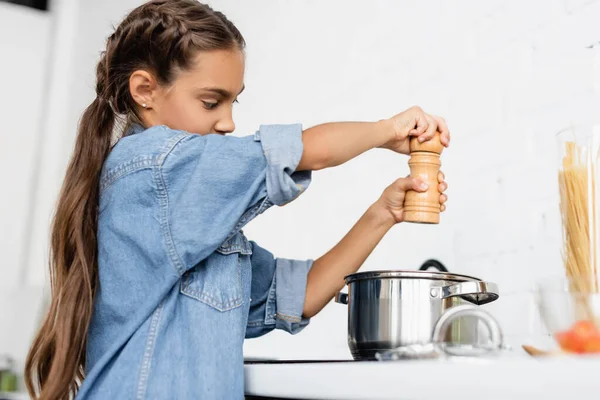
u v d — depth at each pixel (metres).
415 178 1.08
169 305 0.98
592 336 0.69
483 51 1.49
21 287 3.18
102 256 1.04
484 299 0.96
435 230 1.54
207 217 0.98
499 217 1.40
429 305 0.92
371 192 1.72
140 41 1.13
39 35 3.53
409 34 1.68
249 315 1.21
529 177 1.36
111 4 3.08
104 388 0.93
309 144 1.01
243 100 2.30
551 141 1.33
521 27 1.42
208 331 0.97
